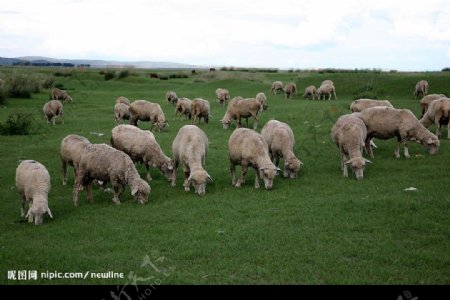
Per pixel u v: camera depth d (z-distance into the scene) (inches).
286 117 1253.1
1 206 586.2
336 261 392.5
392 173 665.0
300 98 1914.4
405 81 1931.6
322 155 807.1
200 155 623.5
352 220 485.1
